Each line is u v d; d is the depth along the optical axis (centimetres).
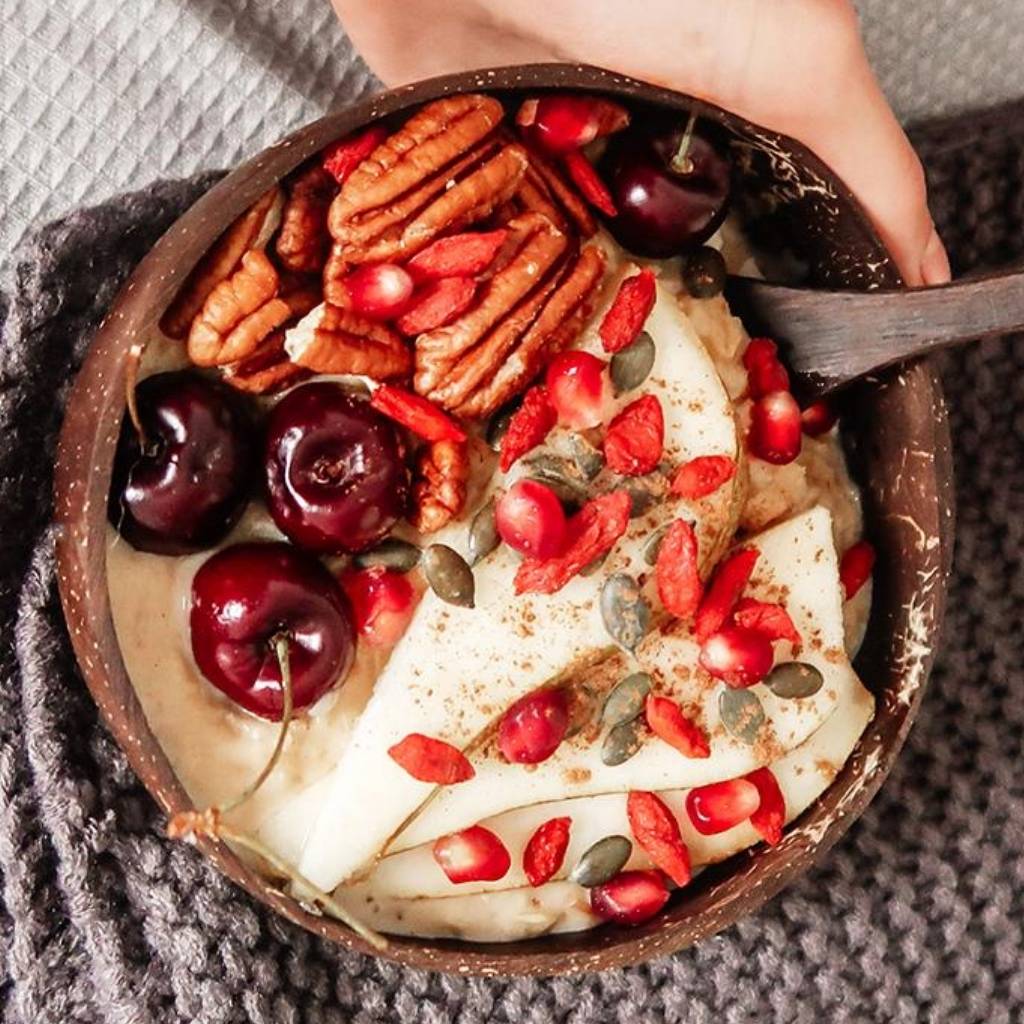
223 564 44
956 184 52
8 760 47
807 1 46
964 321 44
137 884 47
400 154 43
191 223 41
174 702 44
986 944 51
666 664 45
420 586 45
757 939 50
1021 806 52
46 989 47
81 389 42
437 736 44
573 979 49
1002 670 52
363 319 43
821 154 47
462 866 45
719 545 45
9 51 50
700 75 47
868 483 47
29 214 51
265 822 44
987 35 53
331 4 51
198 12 51
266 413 44
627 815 46
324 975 48
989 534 52
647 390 45
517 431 44
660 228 45
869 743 47
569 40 48
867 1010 51
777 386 46
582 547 44
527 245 44
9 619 47
